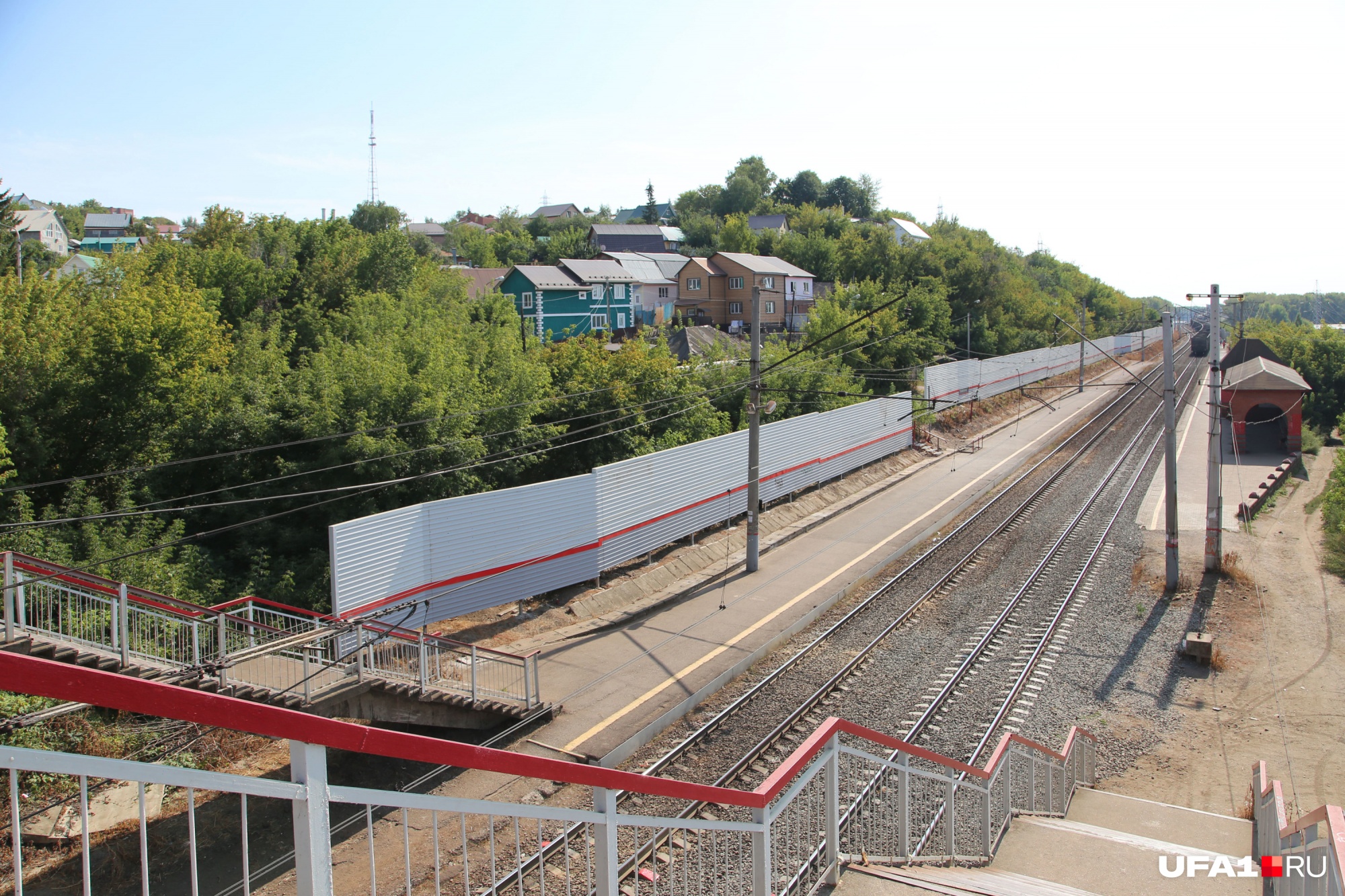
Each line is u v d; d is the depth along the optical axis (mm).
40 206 108000
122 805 11102
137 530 17109
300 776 2604
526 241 97188
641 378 28109
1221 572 23469
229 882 10180
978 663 17812
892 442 38031
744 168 131000
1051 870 8883
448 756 3123
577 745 13891
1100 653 18719
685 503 24797
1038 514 29859
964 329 60875
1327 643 19156
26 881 9789
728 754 13875
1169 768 14273
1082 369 57406
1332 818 5160
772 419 32719
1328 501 28562
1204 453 40344
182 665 11258
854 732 6895
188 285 25641
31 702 11555
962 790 11586
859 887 6449
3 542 14953
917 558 24812
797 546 26312
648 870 9789
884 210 134125
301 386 20688
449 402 21266
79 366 19062
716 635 19094
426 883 10047
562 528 20406
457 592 18094
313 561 18516
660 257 76750
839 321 43781
